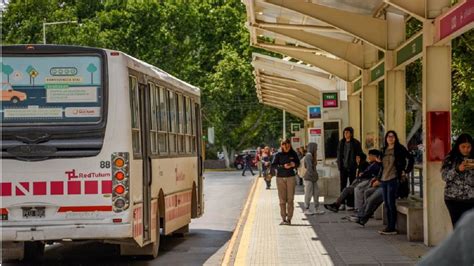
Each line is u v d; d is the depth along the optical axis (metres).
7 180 11.21
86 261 13.23
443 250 2.19
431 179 12.83
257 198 29.00
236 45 60.97
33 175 11.20
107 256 13.91
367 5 17.92
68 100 11.31
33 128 11.26
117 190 11.16
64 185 11.17
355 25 16.56
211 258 13.59
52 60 11.37
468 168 11.09
